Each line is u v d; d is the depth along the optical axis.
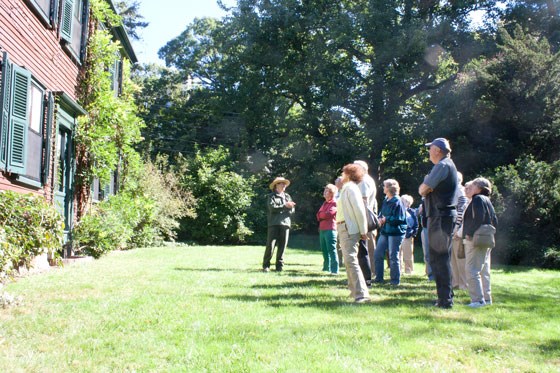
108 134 13.89
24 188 9.99
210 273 9.62
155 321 5.23
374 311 6.05
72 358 4.01
